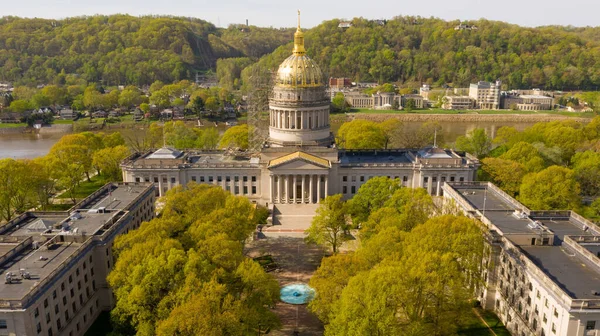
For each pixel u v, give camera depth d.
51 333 89.56
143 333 85.25
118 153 198.50
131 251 96.12
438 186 185.88
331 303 88.56
